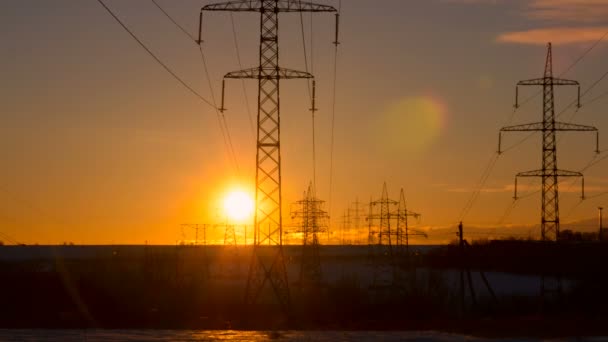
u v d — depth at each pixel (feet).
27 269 523.70
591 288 397.80
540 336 250.37
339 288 452.76
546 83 396.57
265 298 422.82
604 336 249.75
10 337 242.78
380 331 276.62
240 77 316.19
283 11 316.19
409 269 549.54
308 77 318.65
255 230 327.26
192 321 330.34
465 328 275.80
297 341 237.25
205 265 641.40
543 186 395.96
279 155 318.04
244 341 235.20
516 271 629.92
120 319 340.39
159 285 465.47
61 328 304.91
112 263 640.99
